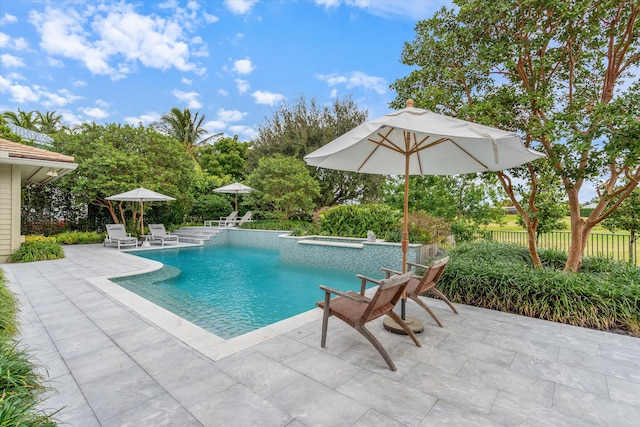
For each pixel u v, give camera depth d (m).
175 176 15.27
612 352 3.33
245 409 2.30
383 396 2.49
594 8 5.03
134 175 13.46
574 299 4.32
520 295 4.64
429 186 12.12
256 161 20.59
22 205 12.78
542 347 3.44
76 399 2.41
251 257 11.29
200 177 19.88
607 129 4.55
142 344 3.42
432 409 2.33
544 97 5.40
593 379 2.79
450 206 12.41
